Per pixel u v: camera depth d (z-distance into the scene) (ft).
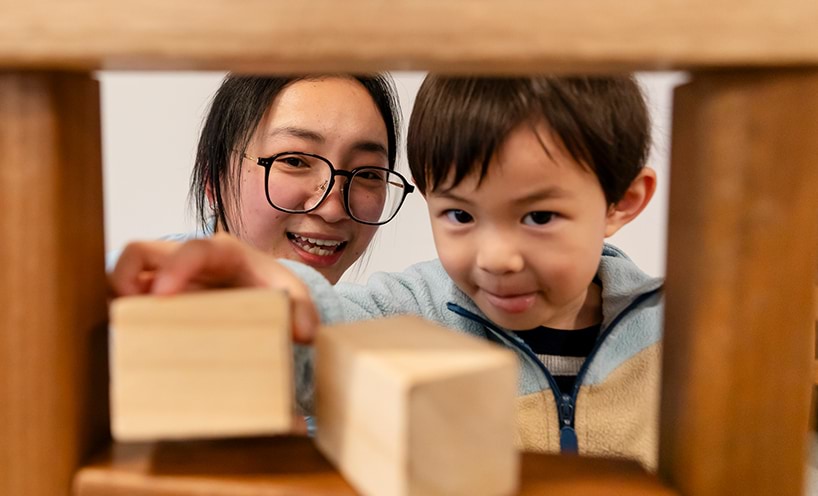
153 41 0.70
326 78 2.80
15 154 0.77
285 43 0.70
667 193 0.90
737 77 0.76
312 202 2.80
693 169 0.81
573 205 1.82
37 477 0.81
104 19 0.70
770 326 0.78
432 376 0.68
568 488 0.84
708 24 0.70
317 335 0.87
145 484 0.81
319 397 0.87
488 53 0.70
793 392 0.79
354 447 0.77
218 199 2.95
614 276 2.27
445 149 1.82
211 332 0.73
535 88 1.75
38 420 0.80
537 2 0.70
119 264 0.98
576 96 1.78
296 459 0.87
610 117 1.87
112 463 0.85
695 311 0.81
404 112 3.71
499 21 0.70
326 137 2.75
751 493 0.80
